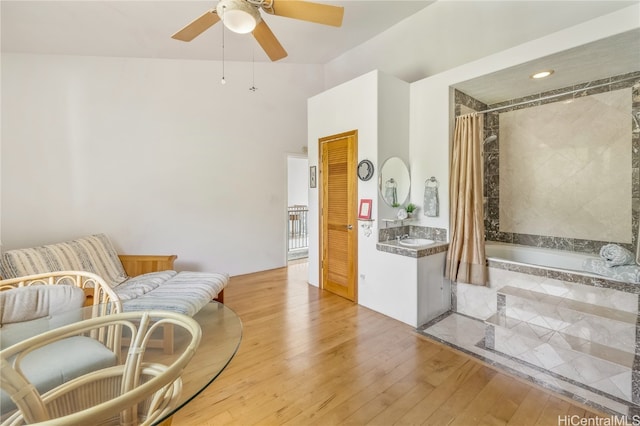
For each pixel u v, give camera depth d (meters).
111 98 3.53
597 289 2.28
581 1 2.57
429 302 2.88
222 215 4.31
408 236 3.42
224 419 1.63
